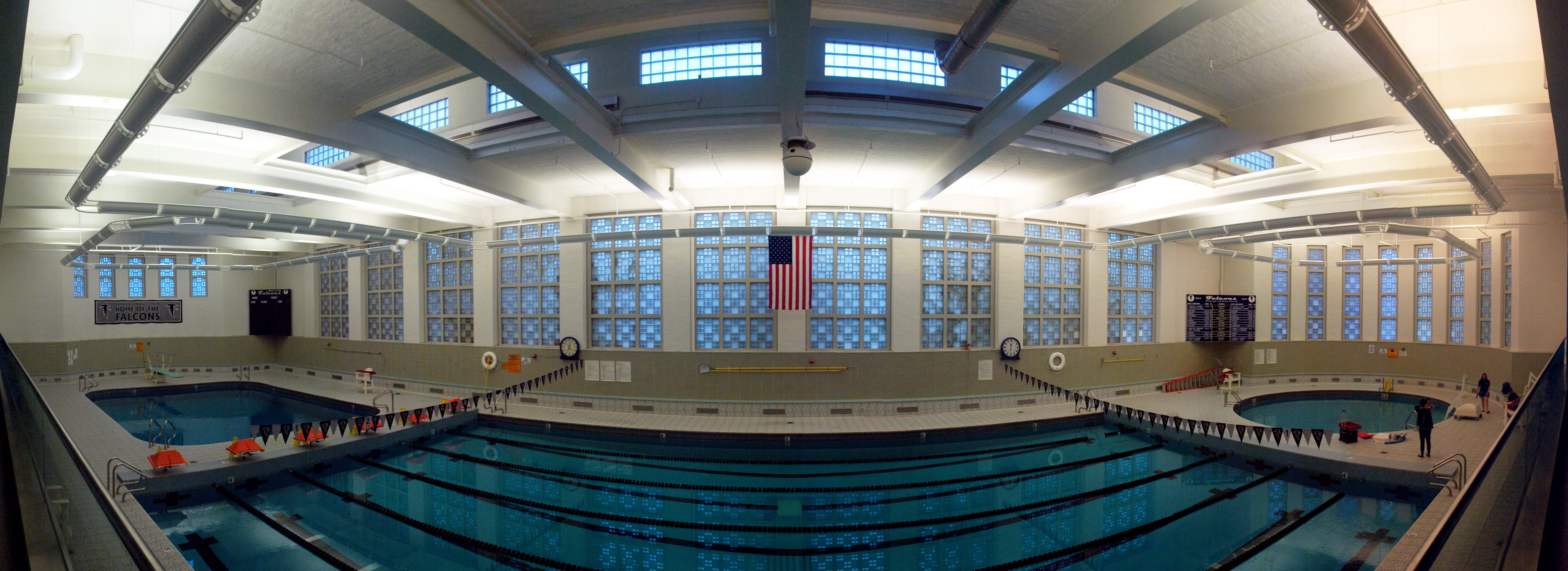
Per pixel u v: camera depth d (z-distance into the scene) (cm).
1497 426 1424
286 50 727
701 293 1675
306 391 2027
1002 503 1001
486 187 1303
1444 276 2094
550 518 937
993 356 1712
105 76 696
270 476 1122
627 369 1670
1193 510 965
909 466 1211
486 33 637
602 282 1725
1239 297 2108
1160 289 2027
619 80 1045
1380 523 902
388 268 2112
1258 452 1212
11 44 289
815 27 1005
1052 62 731
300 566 778
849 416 1603
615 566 781
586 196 1722
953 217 1716
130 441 1274
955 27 689
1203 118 966
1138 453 1304
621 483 1102
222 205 1530
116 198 1342
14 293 2216
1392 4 648
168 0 628
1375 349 2208
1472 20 662
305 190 1291
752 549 827
